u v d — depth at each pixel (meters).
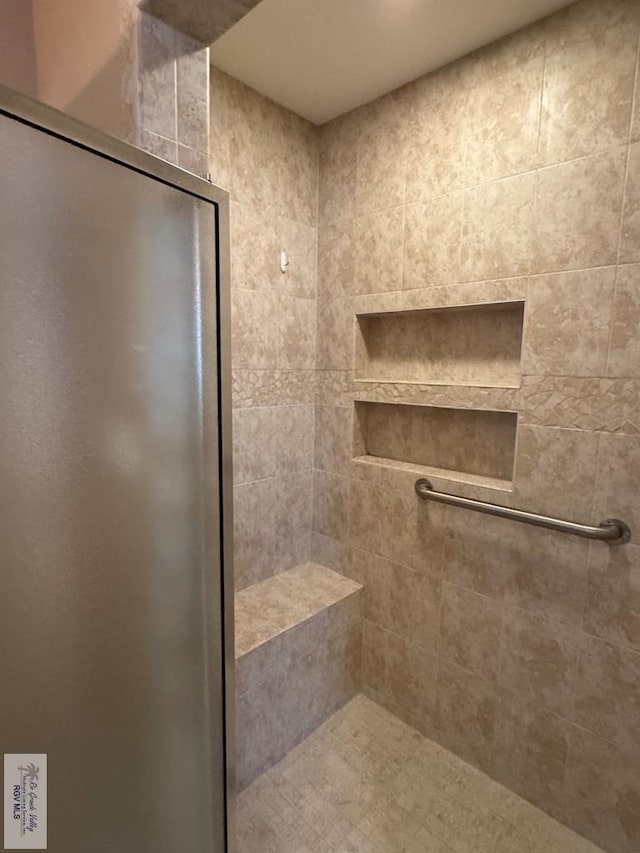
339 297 1.77
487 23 1.20
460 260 1.40
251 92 1.53
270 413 1.75
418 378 1.68
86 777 0.56
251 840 1.26
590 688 1.24
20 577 0.48
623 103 1.07
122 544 0.58
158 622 0.64
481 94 1.31
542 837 1.29
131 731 0.62
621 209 1.09
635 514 1.13
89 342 0.53
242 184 1.54
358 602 1.77
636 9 1.03
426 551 1.58
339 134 1.70
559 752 1.32
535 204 1.23
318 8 1.15
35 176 0.46
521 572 1.35
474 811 1.36
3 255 0.44
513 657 1.39
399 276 1.57
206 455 0.70
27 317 0.46
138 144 0.78
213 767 0.76
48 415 0.49
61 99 1.06
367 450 1.86
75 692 0.54
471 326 1.53
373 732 1.66
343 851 1.24
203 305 0.67
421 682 1.63
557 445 1.25
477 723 1.49
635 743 1.18
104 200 0.53
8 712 0.48
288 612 1.60
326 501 1.89
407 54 1.33
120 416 0.57
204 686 0.73
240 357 1.62
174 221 0.62
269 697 1.48
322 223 1.80
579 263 1.17
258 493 1.75
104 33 0.86
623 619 1.17
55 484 0.50
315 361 1.88
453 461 1.61
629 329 1.11
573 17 1.12
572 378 1.21
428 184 1.46
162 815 0.67
